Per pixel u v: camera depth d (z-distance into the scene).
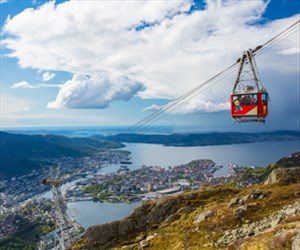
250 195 71.62
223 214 63.69
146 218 84.38
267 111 40.16
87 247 76.94
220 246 44.94
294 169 92.19
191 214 76.25
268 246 32.25
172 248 54.69
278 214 48.88
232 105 41.66
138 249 60.78
